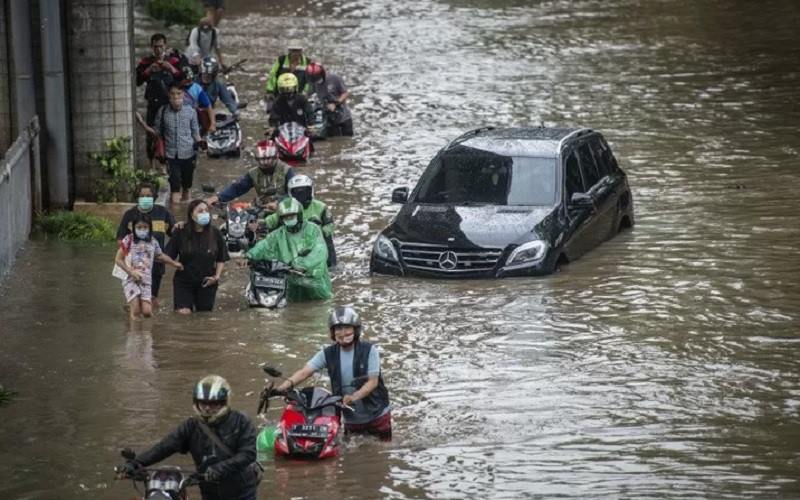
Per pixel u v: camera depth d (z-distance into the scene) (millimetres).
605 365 32781
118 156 50562
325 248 39906
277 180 44531
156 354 34406
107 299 40062
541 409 29750
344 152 61906
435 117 70188
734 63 85812
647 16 108812
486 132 47156
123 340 35719
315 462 26859
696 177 55531
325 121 64688
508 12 113312
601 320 36719
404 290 40562
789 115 68812
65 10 49750
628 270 41906
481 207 43469
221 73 63750
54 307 39062
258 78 81688
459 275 41781
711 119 68250
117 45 50125
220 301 40094
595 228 44719
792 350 33656
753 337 34812
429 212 43406
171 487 20938
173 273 43844
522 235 41875
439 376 32250
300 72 64625
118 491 25578
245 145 63844
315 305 39375
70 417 29797
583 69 84688
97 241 47312
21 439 28469
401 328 36500
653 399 30234
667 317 36812
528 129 47469
